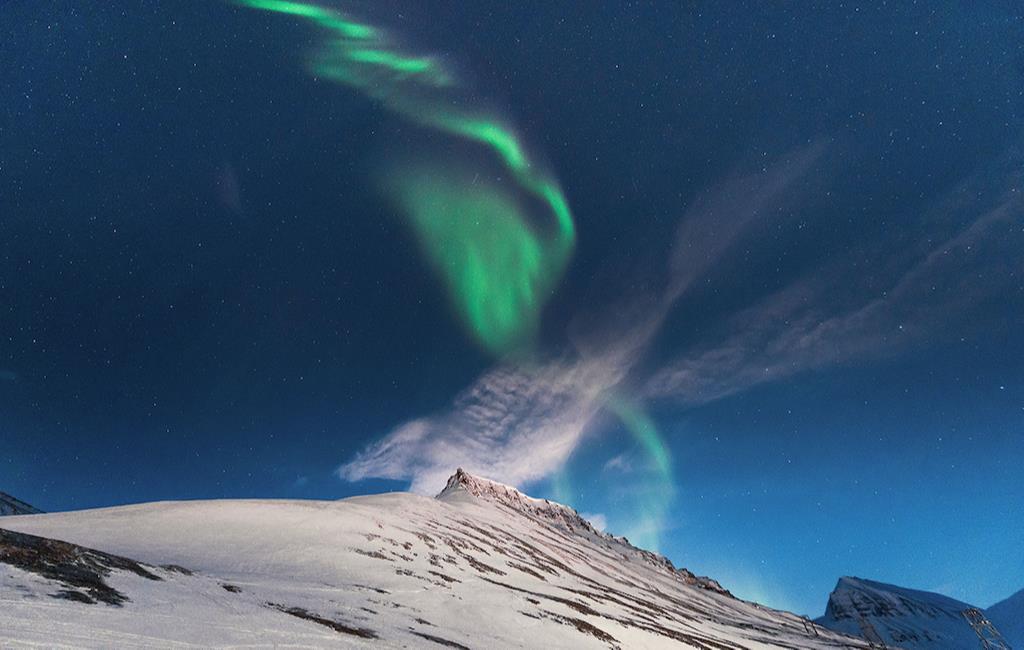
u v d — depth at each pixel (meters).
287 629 16.55
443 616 28.73
